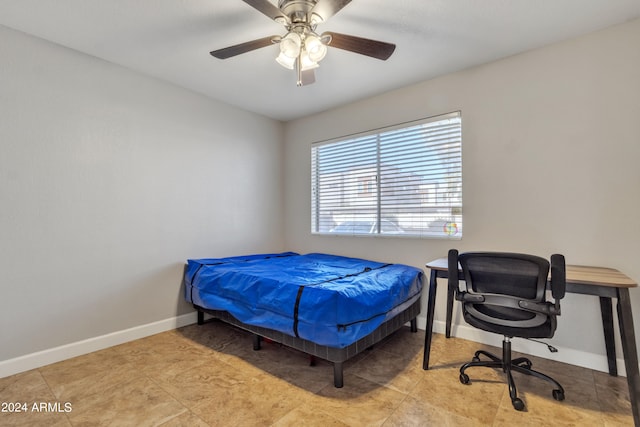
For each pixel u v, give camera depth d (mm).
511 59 2393
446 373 2039
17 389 1846
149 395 1791
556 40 2189
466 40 2180
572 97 2158
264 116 3768
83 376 1998
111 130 2488
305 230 3787
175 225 2895
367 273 2482
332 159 3574
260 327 2234
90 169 2371
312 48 1695
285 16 1634
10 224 2020
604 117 2055
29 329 2086
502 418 1582
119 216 2525
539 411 1635
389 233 3072
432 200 2801
